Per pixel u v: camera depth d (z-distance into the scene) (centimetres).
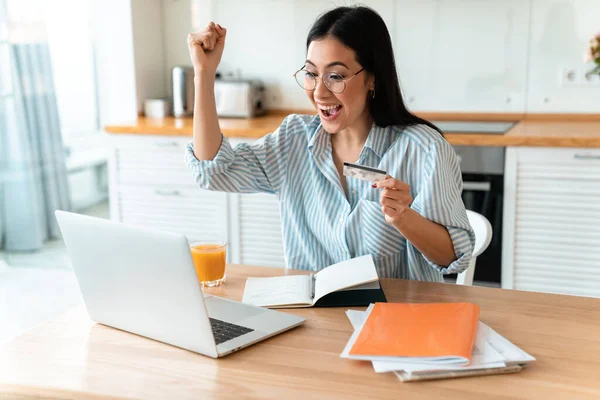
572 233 306
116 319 143
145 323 137
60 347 136
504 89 360
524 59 354
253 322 143
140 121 372
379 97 178
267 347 133
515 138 303
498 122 352
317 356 129
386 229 177
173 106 397
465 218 172
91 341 138
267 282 169
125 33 383
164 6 407
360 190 182
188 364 127
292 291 161
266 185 197
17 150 402
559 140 297
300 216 194
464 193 318
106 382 121
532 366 124
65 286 390
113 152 361
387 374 121
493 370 121
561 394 114
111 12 384
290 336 138
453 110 369
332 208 185
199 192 352
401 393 114
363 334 131
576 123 340
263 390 116
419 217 160
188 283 125
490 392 114
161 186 357
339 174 186
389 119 180
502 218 315
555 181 303
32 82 399
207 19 400
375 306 144
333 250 186
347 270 162
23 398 120
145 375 123
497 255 319
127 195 364
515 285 320
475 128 333
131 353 132
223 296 162
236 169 190
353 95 170
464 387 116
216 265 168
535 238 312
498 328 141
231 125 348
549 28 348
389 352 123
